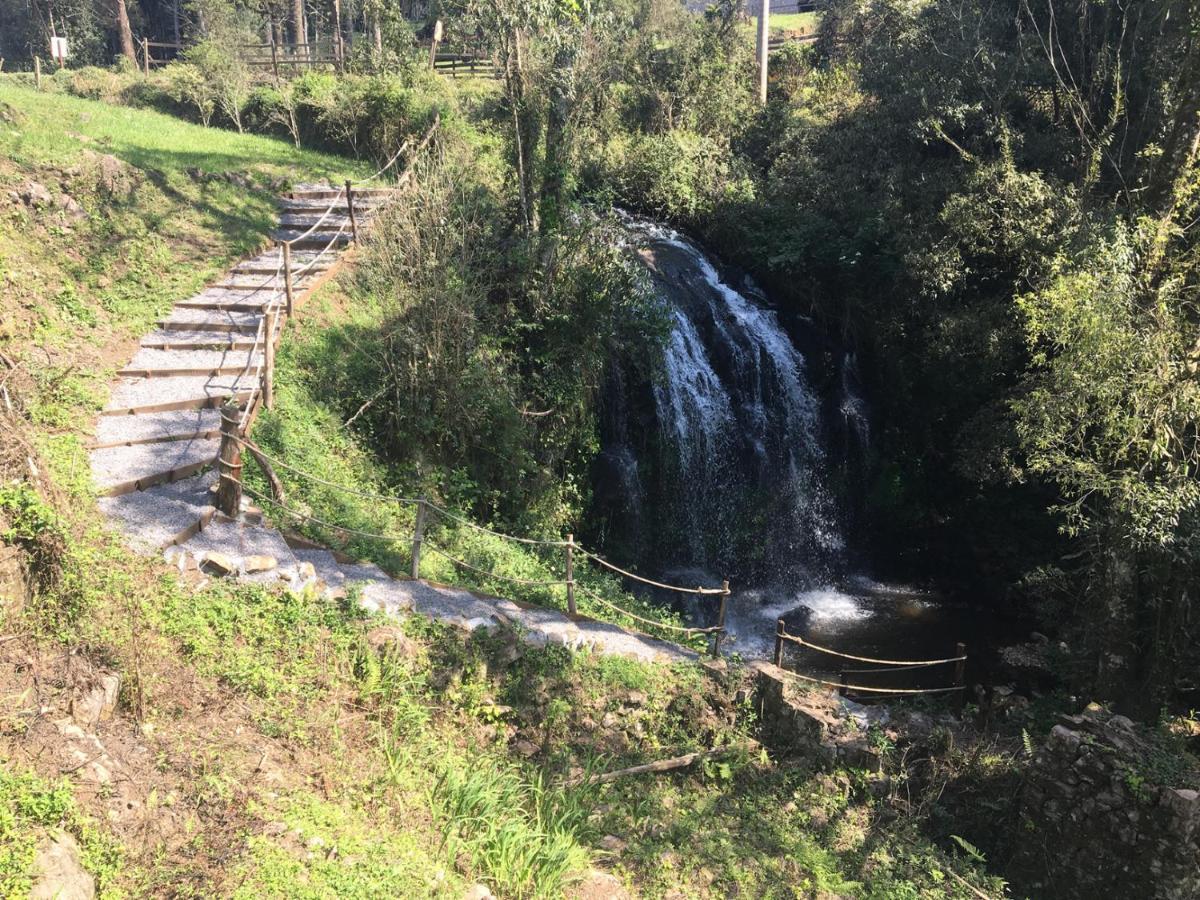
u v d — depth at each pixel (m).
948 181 19.42
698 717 10.37
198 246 16.16
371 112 23.58
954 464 17.75
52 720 6.58
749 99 26.78
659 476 17.25
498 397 14.51
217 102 25.78
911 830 9.57
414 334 13.79
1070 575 15.30
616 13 24.92
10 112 17.31
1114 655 11.31
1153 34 17.67
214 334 13.77
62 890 5.35
